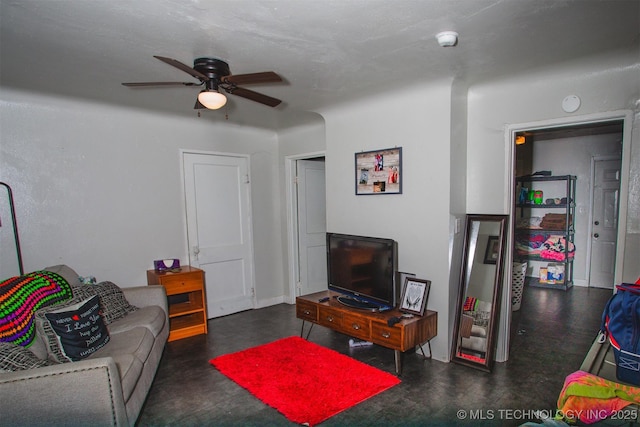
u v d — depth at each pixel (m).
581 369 1.78
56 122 3.23
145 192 3.76
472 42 2.14
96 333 2.32
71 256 3.34
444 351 2.96
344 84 2.87
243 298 4.54
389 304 2.98
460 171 3.03
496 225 2.97
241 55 2.28
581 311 4.29
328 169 3.80
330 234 3.54
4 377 1.61
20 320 2.05
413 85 2.90
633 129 2.40
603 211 5.40
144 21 1.82
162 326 3.03
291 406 2.35
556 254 5.48
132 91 2.99
